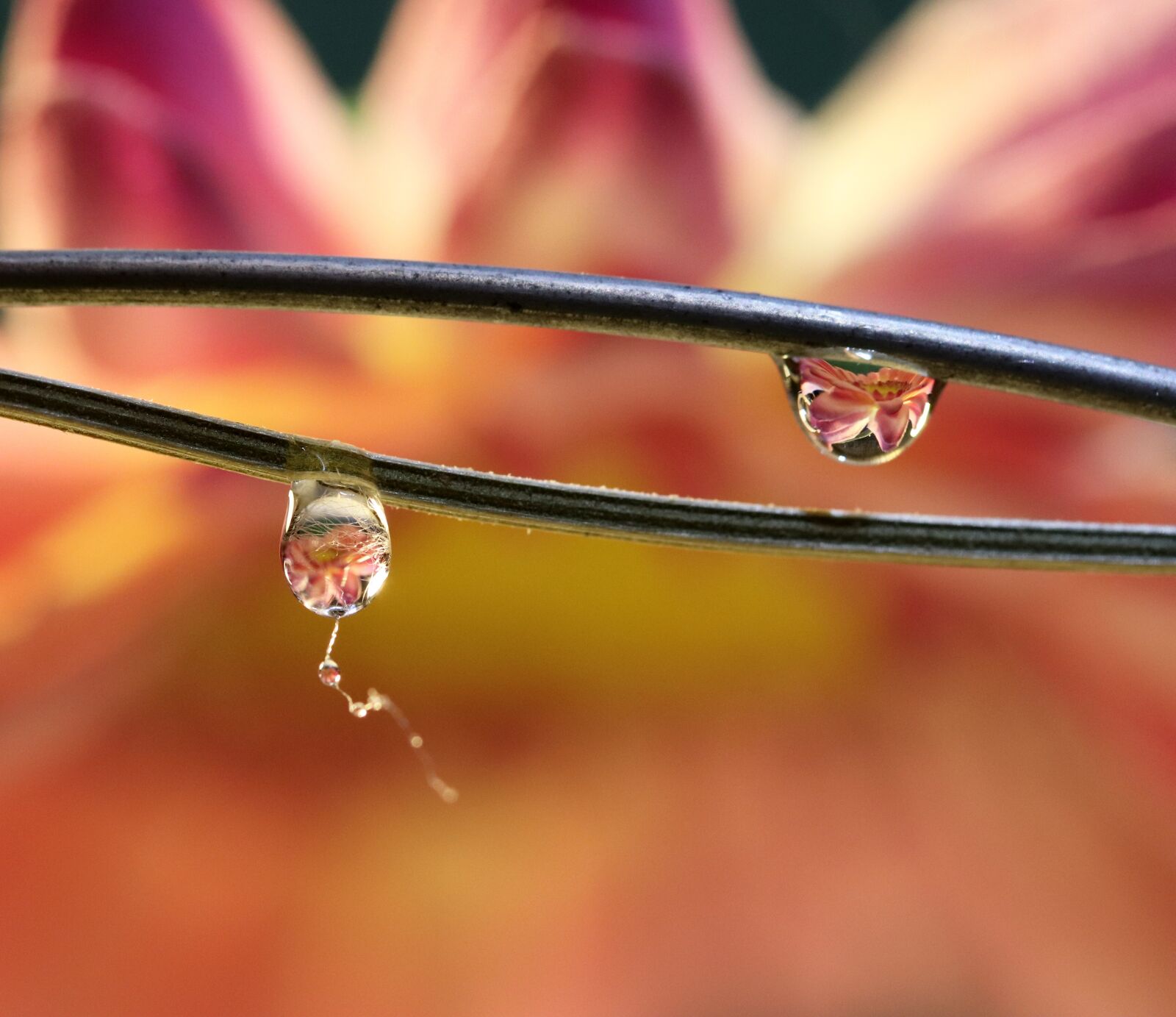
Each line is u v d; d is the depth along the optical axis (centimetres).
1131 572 11
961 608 16
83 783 15
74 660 15
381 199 15
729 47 16
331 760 16
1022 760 16
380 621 16
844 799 16
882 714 17
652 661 17
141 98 15
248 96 15
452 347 15
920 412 12
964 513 16
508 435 16
